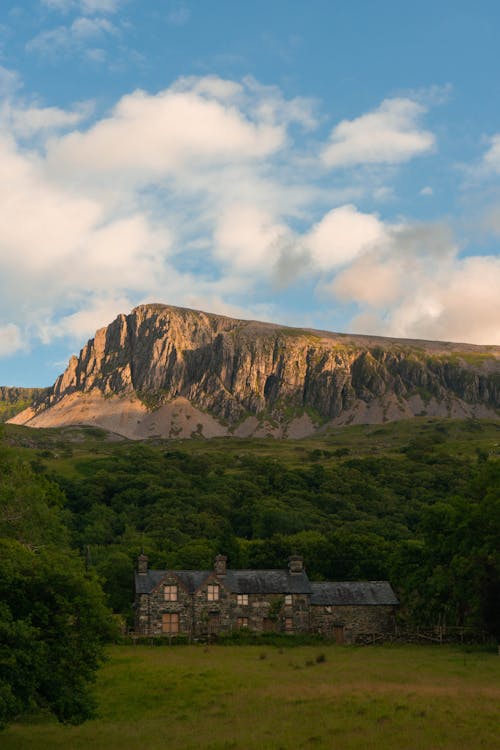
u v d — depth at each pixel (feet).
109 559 374.02
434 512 314.14
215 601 301.84
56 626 129.90
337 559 404.36
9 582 128.26
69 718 128.36
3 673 117.19
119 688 185.16
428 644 277.85
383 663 217.56
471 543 286.46
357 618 309.01
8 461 238.68
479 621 286.87
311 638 287.89
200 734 138.82
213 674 196.65
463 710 144.15
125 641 274.77
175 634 294.87
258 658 232.32
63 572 134.10
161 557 408.46
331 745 125.39
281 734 134.62
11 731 148.05
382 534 613.93
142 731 145.07
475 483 303.07
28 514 221.05
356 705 151.64
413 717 141.08
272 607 305.12
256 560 429.38
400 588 334.24
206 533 631.97
